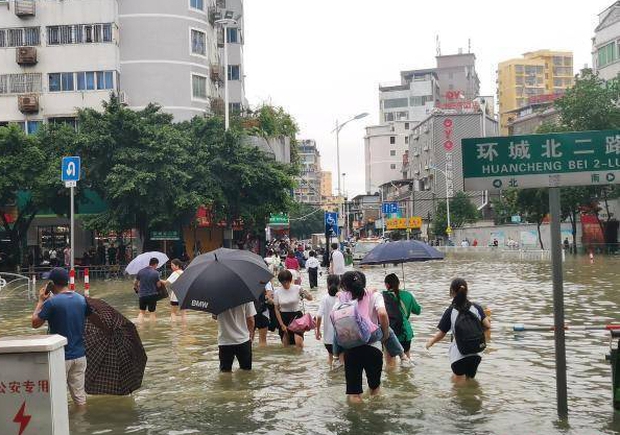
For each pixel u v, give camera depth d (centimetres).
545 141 707
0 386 556
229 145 3684
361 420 758
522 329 1292
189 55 4328
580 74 4988
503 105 13788
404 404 822
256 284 967
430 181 9631
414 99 12950
